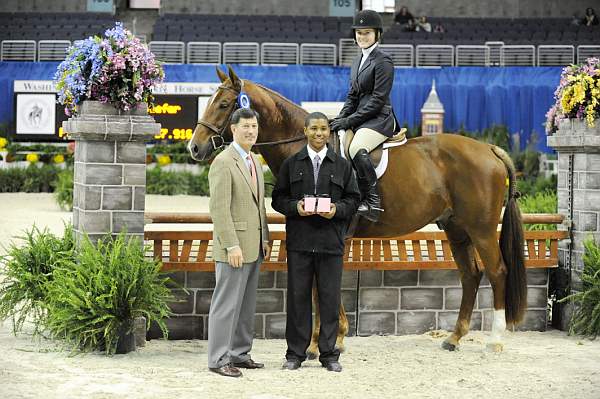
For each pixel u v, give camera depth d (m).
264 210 4.96
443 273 6.30
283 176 4.98
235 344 4.96
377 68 5.33
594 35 24.22
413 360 5.27
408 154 5.51
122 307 5.18
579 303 6.38
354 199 4.93
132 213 5.56
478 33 24.73
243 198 4.80
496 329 5.57
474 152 5.57
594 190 6.41
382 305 6.21
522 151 20.78
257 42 24.02
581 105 6.35
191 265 5.79
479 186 5.50
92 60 5.41
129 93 5.46
